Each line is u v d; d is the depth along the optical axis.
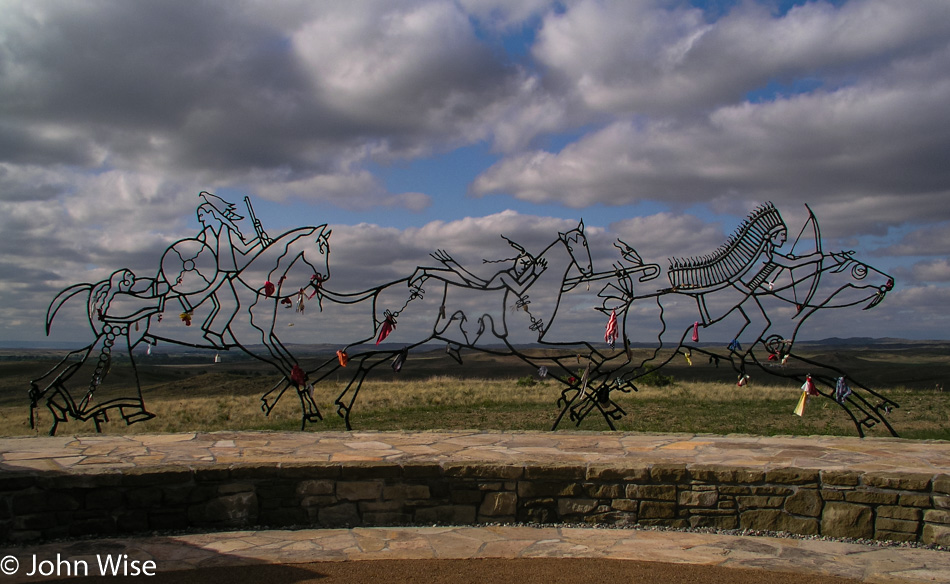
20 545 6.69
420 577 5.70
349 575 5.76
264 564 6.06
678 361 52.22
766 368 10.46
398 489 7.52
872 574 5.87
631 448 8.84
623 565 6.04
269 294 10.53
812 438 9.72
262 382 34.53
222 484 7.36
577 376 10.78
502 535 7.01
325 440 9.56
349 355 10.64
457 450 8.67
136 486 7.15
